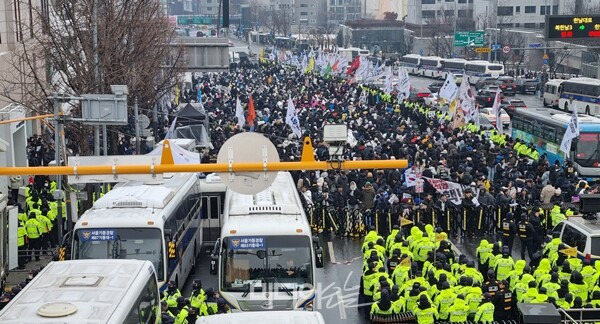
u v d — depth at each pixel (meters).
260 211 21.73
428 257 22.14
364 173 34.69
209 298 19.48
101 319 12.91
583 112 69.31
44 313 12.97
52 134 42.84
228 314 13.86
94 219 21.45
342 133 13.56
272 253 20.33
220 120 53.50
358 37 151.50
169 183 25.80
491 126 51.94
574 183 35.16
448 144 41.03
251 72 93.88
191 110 47.47
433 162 37.09
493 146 42.22
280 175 26.53
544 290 19.14
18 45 44.88
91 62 33.72
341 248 30.16
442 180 31.56
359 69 71.56
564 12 135.38
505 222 27.81
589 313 17.41
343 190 33.06
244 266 20.28
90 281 14.76
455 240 30.75
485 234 31.33
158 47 47.44
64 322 12.71
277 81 82.38
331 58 79.69
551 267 21.61
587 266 20.83
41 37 45.62
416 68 108.94
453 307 18.36
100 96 22.34
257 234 20.36
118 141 41.56
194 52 58.62
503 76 91.38
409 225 28.78
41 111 36.84
